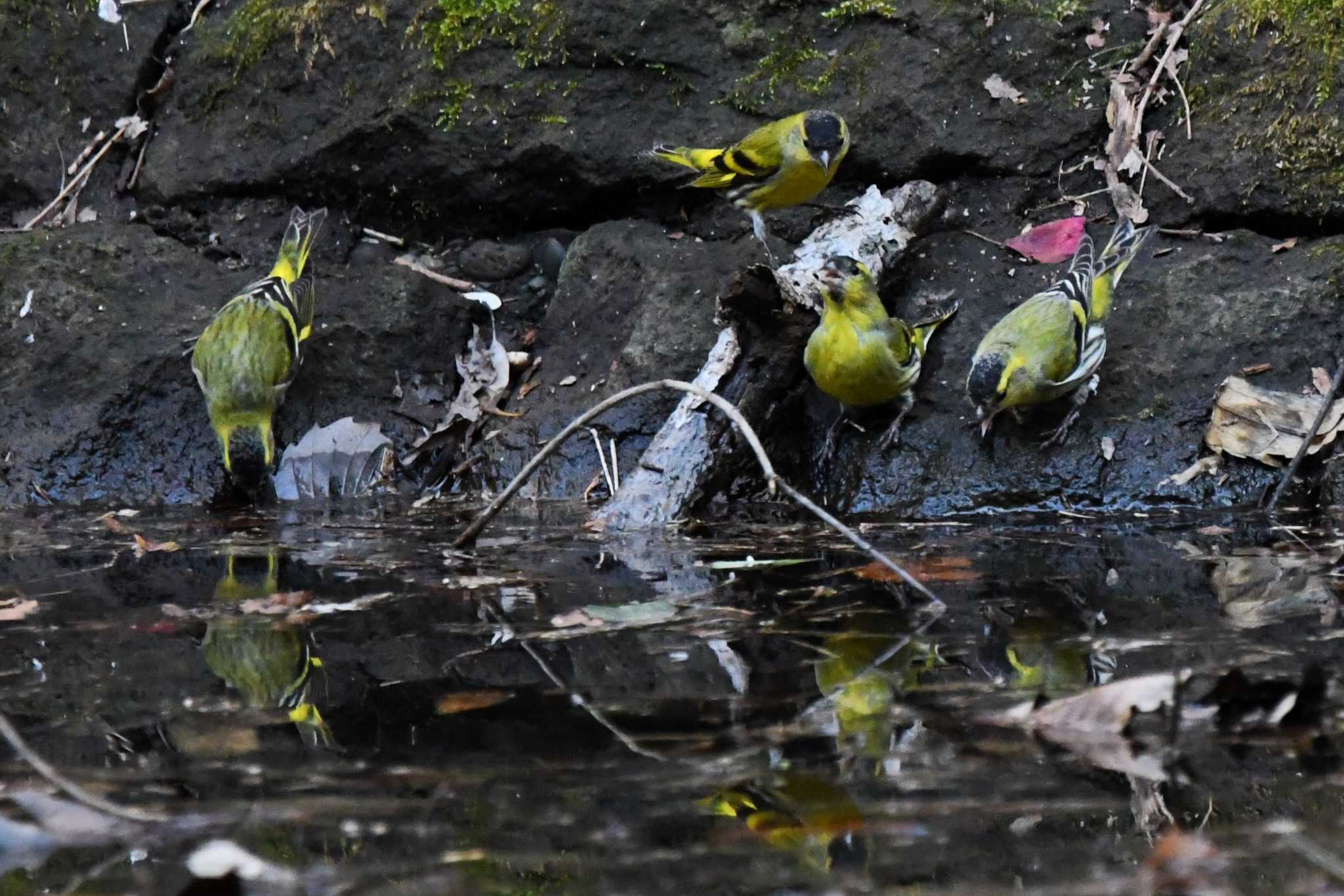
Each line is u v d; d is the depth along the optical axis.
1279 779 5.54
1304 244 12.53
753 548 10.23
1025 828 5.16
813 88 13.53
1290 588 8.59
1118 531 10.59
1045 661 7.11
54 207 14.65
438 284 13.89
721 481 11.77
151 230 14.20
